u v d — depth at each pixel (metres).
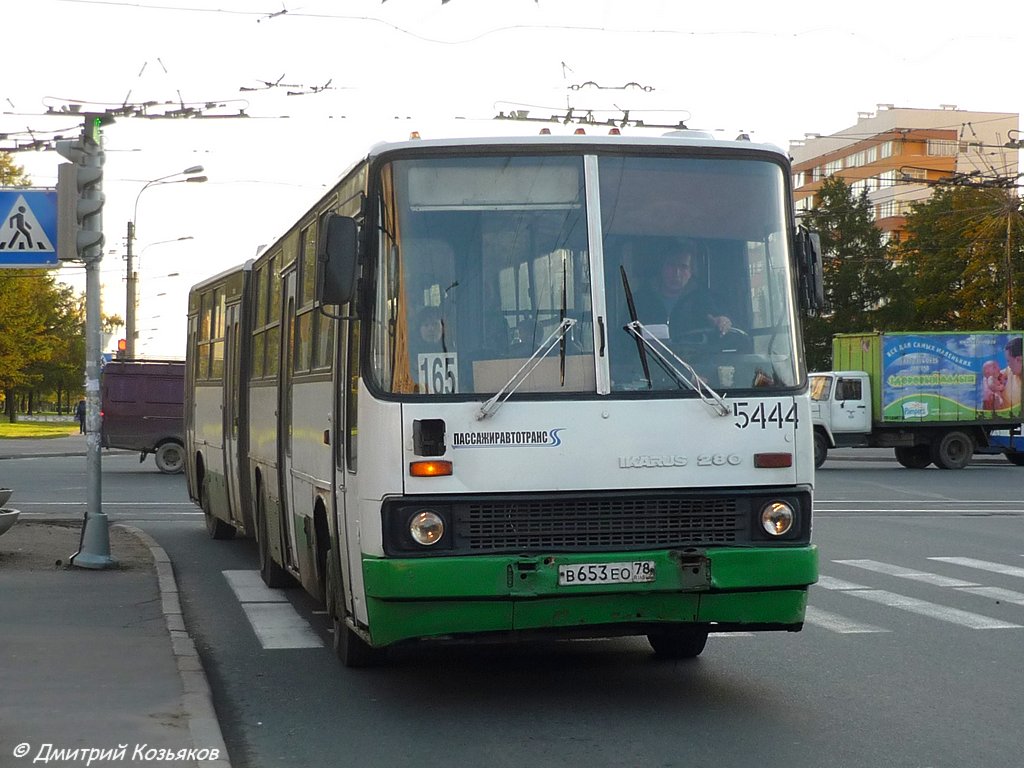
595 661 9.55
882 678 8.92
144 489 28.86
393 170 7.82
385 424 7.54
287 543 11.58
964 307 62.38
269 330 12.80
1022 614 11.90
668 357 7.79
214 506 17.44
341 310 8.30
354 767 6.71
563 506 7.54
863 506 25.23
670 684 8.71
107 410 34.62
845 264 78.88
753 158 8.16
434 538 7.43
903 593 13.31
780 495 7.79
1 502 15.12
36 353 60.09
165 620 10.56
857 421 37.22
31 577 13.18
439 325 7.68
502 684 8.73
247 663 9.59
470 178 7.86
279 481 11.82
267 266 13.16
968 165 104.31
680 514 7.66
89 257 13.72
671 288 7.90
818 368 79.19
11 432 67.06
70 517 20.58
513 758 6.84
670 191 8.02
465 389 7.61
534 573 7.38
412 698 8.34
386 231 7.78
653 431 7.67
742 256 8.04
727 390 7.83
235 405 15.23
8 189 13.69
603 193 7.94
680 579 7.49
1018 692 8.48
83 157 13.66
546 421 7.59
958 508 24.80
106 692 7.95
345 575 8.57
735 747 7.03
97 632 10.01
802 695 8.36
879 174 106.56
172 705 7.62
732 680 8.84
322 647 10.23
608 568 7.43
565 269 7.82
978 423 37.38
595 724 7.58
